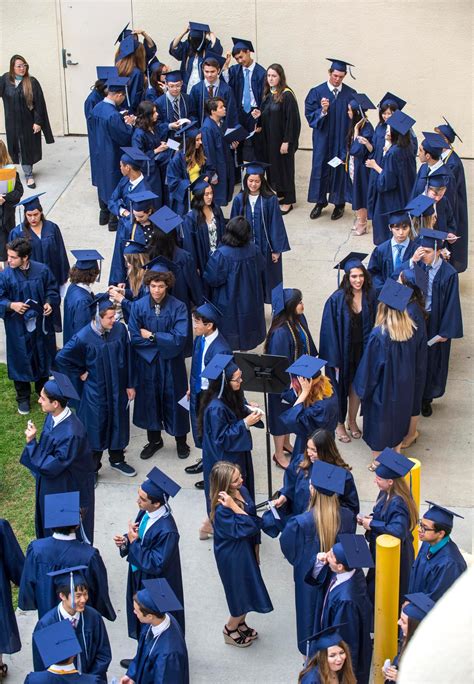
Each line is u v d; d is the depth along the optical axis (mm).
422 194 15531
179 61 22531
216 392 10953
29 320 14055
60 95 23047
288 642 10250
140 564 9312
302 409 10875
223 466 9594
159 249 14078
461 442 13672
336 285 17359
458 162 16438
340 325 12992
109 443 12828
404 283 12664
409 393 12555
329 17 21828
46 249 15438
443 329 13414
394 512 9531
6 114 20391
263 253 15883
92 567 9109
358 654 8586
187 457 13508
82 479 11008
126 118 18609
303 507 9852
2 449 13836
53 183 21141
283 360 10922
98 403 12578
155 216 14195
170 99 19453
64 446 10688
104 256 18422
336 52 22062
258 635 10352
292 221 19844
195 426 12695
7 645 9594
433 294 13336
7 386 15375
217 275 14602
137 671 8203
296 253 18531
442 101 22141
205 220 15312
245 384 11227
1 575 9500
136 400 13289
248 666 9938
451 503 12367
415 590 9070
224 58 20531
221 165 18531
